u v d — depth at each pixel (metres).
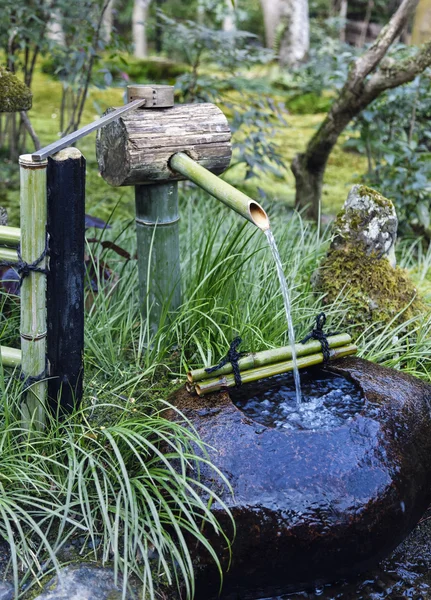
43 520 2.18
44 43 5.06
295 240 4.26
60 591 2.09
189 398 2.45
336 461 2.22
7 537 2.20
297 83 9.29
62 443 2.45
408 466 2.30
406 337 3.35
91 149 6.71
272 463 2.21
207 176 2.61
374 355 3.14
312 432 2.27
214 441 2.27
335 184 6.20
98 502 2.34
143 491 2.20
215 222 3.97
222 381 2.44
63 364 2.47
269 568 2.21
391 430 2.34
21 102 3.00
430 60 4.18
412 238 4.84
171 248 3.10
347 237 3.46
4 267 3.11
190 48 5.33
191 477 2.24
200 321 3.19
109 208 5.26
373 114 4.89
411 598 2.35
